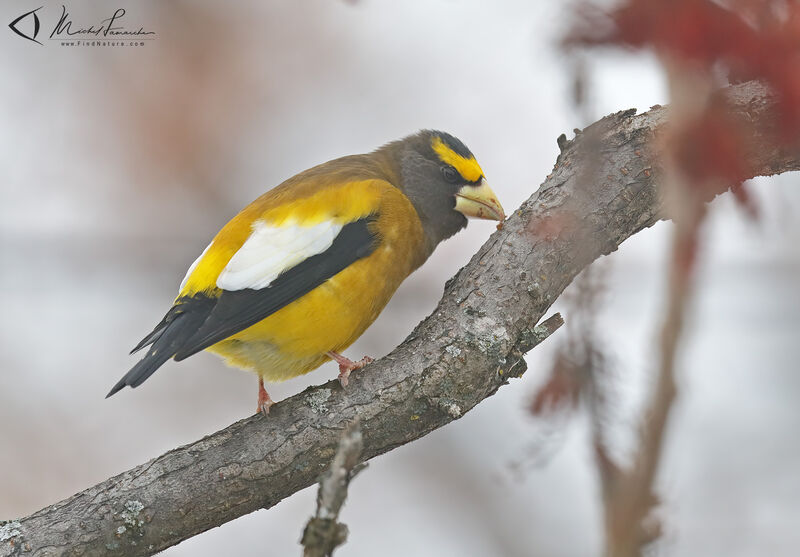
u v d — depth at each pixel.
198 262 9.55
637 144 8.24
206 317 9.23
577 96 5.61
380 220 9.73
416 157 11.23
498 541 13.12
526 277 8.12
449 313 8.17
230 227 9.69
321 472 7.81
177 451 7.88
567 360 6.07
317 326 9.30
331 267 9.34
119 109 14.77
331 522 5.79
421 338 8.10
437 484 13.57
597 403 6.00
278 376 9.78
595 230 8.13
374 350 14.09
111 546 7.54
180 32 14.88
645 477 5.73
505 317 8.03
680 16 5.39
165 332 9.13
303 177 10.48
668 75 5.47
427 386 7.85
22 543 7.45
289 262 9.28
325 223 9.52
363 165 11.02
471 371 7.89
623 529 5.77
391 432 7.90
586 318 6.11
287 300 9.16
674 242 5.36
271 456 7.76
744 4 5.45
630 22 5.46
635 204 8.17
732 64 5.52
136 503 7.62
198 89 14.83
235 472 7.71
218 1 15.03
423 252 10.73
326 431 7.82
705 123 5.32
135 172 14.73
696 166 5.26
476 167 11.27
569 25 5.58
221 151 14.83
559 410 6.07
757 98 7.30
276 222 9.52
